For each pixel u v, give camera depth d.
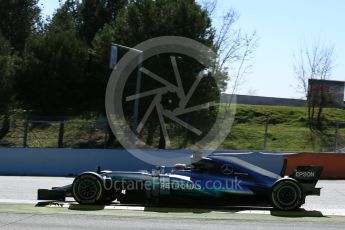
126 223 11.71
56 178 26.62
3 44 44.16
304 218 13.04
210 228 11.25
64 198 15.03
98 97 45.53
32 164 30.69
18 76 43.66
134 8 38.25
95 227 11.10
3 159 30.92
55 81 43.69
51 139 39.97
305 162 27.59
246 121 47.50
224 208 14.64
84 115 44.50
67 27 54.72
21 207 14.16
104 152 30.06
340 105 52.47
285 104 63.75
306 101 56.69
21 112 43.03
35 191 18.61
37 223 11.50
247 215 13.34
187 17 37.19
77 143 39.47
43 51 44.16
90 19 56.53
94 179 14.48
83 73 45.22
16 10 59.41
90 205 14.52
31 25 60.62
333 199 18.16
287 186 14.11
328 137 42.12
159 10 37.69
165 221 12.11
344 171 28.00
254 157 27.12
